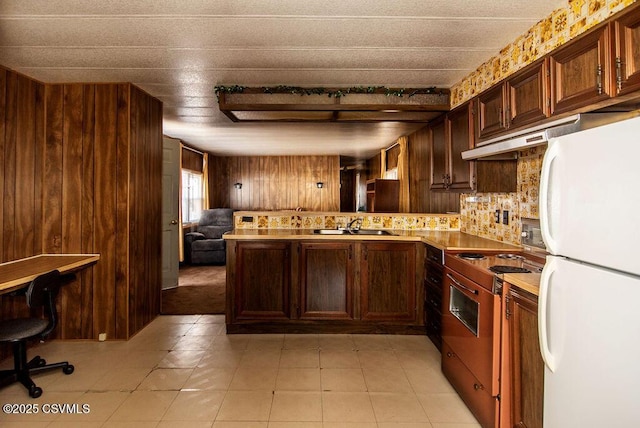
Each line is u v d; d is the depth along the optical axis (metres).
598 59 1.58
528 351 1.65
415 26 2.15
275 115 3.50
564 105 1.81
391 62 2.70
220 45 2.41
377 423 2.01
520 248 2.59
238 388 2.37
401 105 3.29
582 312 1.23
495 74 2.55
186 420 2.02
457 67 2.80
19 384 2.40
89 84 3.12
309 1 1.88
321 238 3.29
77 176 3.13
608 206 1.13
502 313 1.82
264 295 3.31
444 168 3.38
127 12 1.98
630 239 1.05
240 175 8.61
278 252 3.30
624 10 1.45
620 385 1.08
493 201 3.03
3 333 2.19
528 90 2.11
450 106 3.31
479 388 1.99
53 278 2.33
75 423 1.99
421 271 3.30
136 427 1.95
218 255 6.79
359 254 3.30
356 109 3.26
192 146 6.97
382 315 3.31
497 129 2.45
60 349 2.98
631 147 1.05
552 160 1.43
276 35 2.26
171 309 4.08
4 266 2.60
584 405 1.22
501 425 1.80
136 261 3.30
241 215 3.82
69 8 1.94
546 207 1.45
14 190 2.80
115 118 3.12
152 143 3.59
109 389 2.35
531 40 2.15
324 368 2.67
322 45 2.41
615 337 1.10
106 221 3.13
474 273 2.07
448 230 3.80
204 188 7.75
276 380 2.48
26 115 2.92
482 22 2.10
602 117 1.69
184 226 6.98
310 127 4.97
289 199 8.59
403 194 5.38
